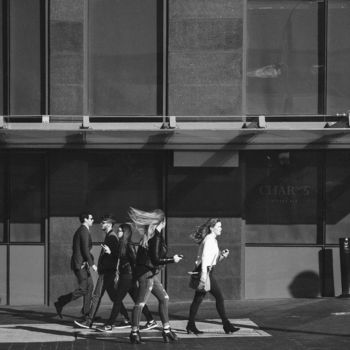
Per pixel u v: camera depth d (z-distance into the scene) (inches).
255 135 587.2
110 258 506.3
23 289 634.2
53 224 629.0
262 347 452.1
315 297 634.8
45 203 635.5
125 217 636.1
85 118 601.9
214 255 480.7
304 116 634.2
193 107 626.5
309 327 510.0
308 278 634.8
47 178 634.8
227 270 627.2
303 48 638.5
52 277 629.3
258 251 636.1
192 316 492.4
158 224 471.8
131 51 636.1
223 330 502.6
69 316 577.9
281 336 482.3
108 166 636.7
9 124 627.5
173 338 470.6
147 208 635.5
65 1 626.5
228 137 590.2
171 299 628.4
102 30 636.1
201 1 625.3
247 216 640.4
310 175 639.8
